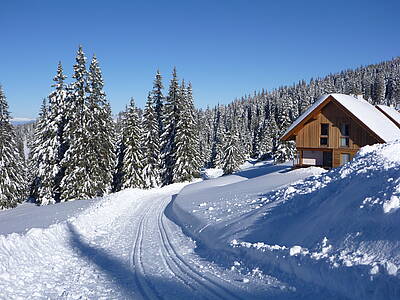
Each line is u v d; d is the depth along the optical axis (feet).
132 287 24.11
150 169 136.56
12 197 118.62
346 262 19.48
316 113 95.25
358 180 30.99
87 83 108.88
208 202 59.72
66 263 32.09
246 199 52.90
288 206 35.94
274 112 361.30
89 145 107.76
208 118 404.57
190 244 37.68
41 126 117.91
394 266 16.90
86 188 106.11
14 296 22.68
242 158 279.49
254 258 26.94
